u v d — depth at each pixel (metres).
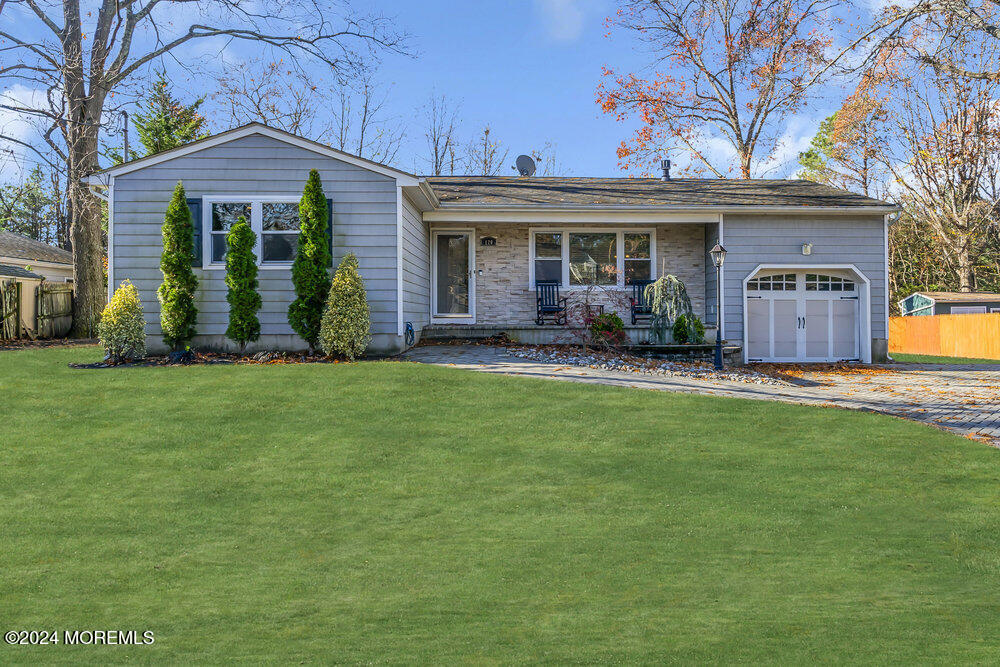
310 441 9.06
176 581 5.43
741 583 5.39
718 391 12.37
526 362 14.32
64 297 24.80
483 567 5.70
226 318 14.66
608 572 5.60
